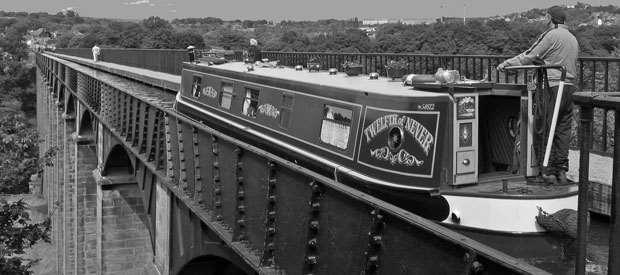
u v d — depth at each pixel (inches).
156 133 776.9
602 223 390.3
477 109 327.3
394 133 329.1
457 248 229.8
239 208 463.8
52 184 2347.4
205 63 697.0
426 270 248.4
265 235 404.5
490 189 318.0
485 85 327.6
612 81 597.3
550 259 294.2
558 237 293.1
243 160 460.4
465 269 224.1
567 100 342.0
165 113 698.8
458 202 310.3
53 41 6648.6
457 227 311.0
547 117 334.3
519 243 296.0
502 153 350.3
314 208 340.5
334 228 323.9
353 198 298.8
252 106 520.4
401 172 324.2
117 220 1129.4
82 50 3270.2
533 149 334.3
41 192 2810.0
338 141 381.7
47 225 781.3
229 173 491.5
